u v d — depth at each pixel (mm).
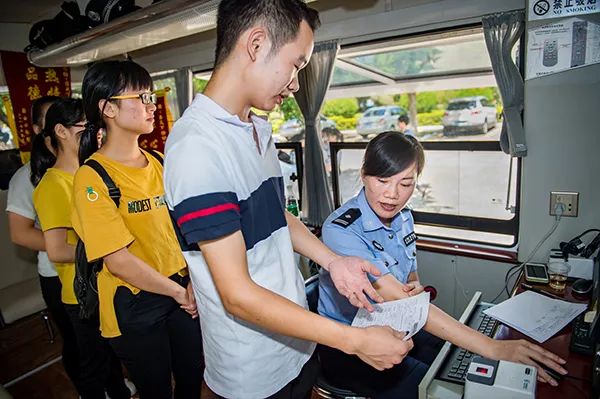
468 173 2191
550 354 1108
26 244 1800
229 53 737
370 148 1329
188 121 753
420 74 2930
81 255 1382
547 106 1747
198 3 1724
